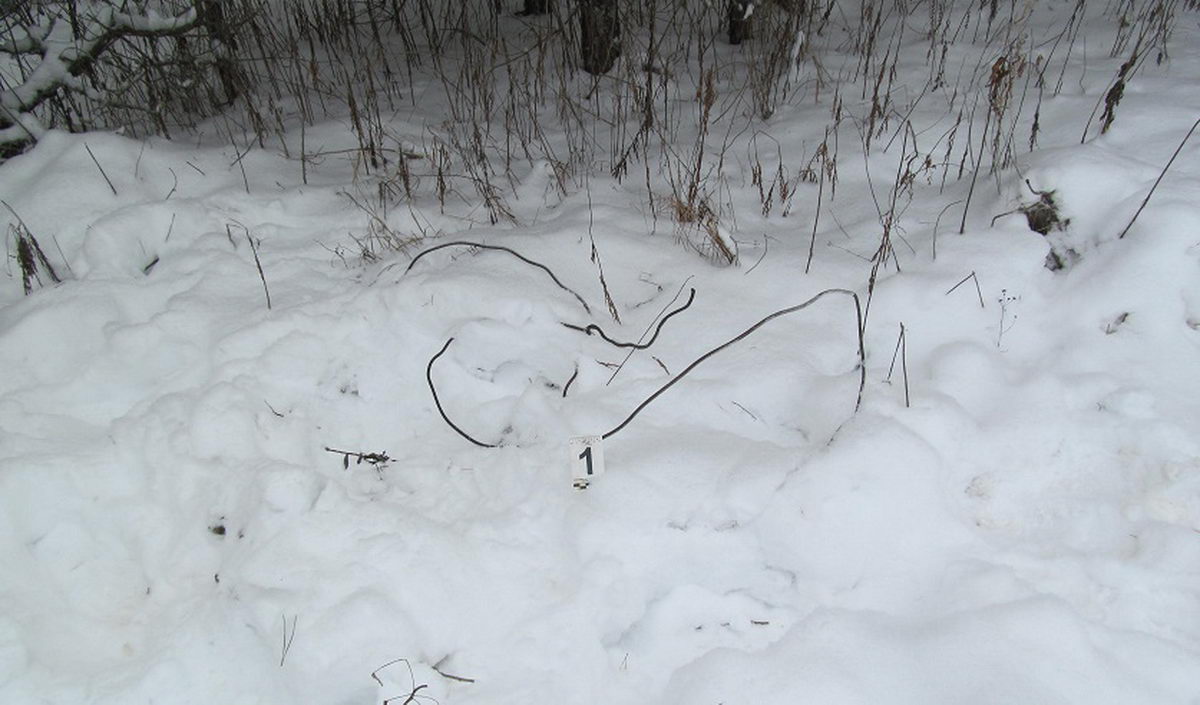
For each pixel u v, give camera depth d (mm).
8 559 2451
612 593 2271
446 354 2865
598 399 2732
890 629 2174
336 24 5082
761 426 2666
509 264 3137
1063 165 3047
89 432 2760
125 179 3635
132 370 2918
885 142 3816
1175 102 3564
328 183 3818
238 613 2281
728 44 4969
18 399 2814
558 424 2660
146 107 4445
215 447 2662
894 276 2986
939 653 2094
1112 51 4191
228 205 3533
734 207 3574
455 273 3059
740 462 2482
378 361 2904
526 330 2926
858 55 4625
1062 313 2867
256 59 4547
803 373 2738
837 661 2117
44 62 3697
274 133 4281
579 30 5004
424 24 5004
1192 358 2684
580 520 2383
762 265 3164
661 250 3281
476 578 2322
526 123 4336
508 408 2748
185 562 2479
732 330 2926
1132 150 3291
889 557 2307
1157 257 2799
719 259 3246
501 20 5375
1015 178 3217
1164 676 2023
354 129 4203
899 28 4852
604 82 4621
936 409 2537
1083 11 4504
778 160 3832
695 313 3000
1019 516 2398
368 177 3898
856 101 4199
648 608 2277
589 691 2143
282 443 2705
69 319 3008
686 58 4602
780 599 2273
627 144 4102
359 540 2398
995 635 2092
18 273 3332
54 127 4156
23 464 2562
